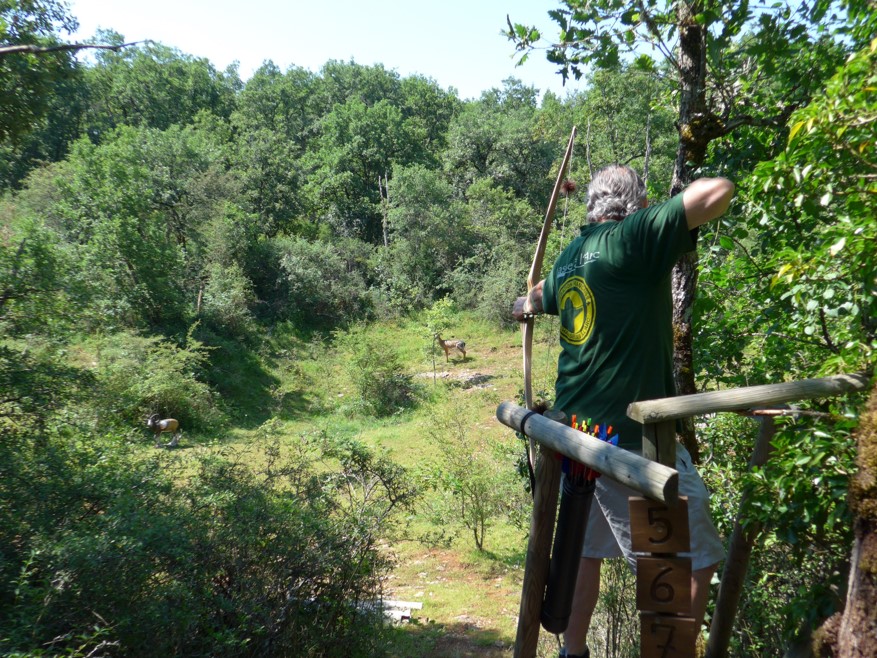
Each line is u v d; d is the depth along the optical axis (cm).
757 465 325
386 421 2736
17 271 917
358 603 877
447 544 1389
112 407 1020
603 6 464
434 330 3466
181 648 596
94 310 1040
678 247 205
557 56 481
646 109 2112
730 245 491
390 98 7862
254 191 4969
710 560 232
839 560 334
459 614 1088
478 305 4050
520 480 1339
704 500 238
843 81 311
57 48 266
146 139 4050
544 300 246
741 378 500
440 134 7650
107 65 6253
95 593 551
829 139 314
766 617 432
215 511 766
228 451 948
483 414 2450
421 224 4569
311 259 4084
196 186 3934
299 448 1022
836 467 280
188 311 3288
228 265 3806
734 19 444
